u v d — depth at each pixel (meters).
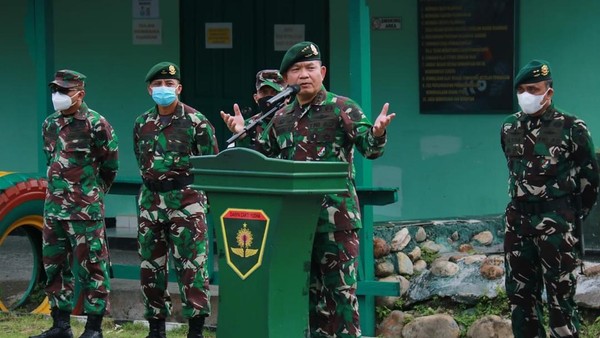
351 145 8.80
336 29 15.19
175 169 10.44
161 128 10.45
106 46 16.31
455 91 14.56
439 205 14.75
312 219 8.02
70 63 16.48
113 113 16.34
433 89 14.66
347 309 8.74
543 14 14.16
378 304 12.55
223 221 7.97
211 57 15.89
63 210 10.75
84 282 10.93
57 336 11.09
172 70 10.40
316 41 15.33
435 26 14.59
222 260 8.00
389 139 14.91
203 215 10.59
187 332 11.93
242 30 15.73
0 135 16.83
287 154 8.85
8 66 16.73
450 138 14.65
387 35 14.84
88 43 16.38
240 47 15.75
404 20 14.75
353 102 8.76
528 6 14.22
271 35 15.55
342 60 15.16
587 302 11.66
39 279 13.52
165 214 10.49
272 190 7.71
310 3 15.34
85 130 10.71
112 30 16.28
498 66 14.35
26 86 16.67
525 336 9.88
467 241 13.44
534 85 9.41
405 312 12.48
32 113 16.66
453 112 14.59
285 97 8.59
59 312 11.10
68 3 16.42
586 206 9.64
